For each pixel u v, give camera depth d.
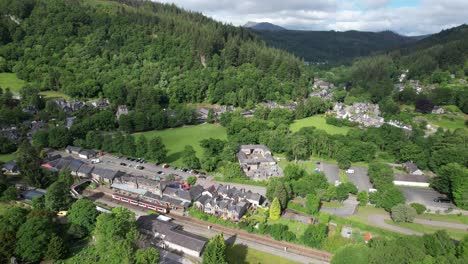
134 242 93.94
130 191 139.62
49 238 96.44
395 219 122.19
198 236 107.88
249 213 125.12
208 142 180.25
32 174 136.50
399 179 155.88
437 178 148.62
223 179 155.62
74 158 170.75
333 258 89.44
